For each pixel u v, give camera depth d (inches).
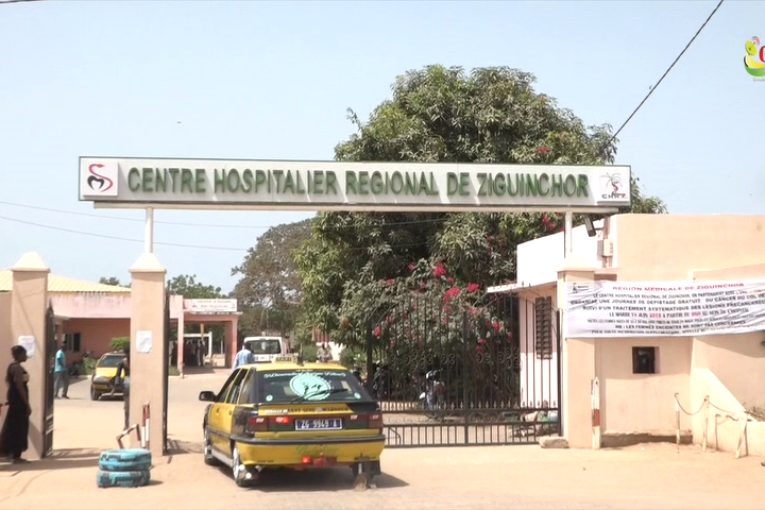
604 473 497.0
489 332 743.1
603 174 618.8
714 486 457.1
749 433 553.0
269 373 456.1
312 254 1119.0
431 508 384.8
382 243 1042.7
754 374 606.2
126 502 407.5
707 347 603.8
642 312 597.6
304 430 429.4
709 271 604.4
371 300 965.8
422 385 751.7
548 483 464.1
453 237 962.7
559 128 1092.5
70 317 1888.5
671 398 606.5
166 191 576.4
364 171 594.9
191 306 2160.4
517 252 879.7
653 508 385.7
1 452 539.5
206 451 532.1
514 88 1106.1
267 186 585.0
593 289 597.0
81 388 1450.5
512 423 612.1
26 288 563.8
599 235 641.0
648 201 1088.8
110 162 573.6
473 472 500.4
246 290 2682.1
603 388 599.5
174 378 1777.8
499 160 1067.3
